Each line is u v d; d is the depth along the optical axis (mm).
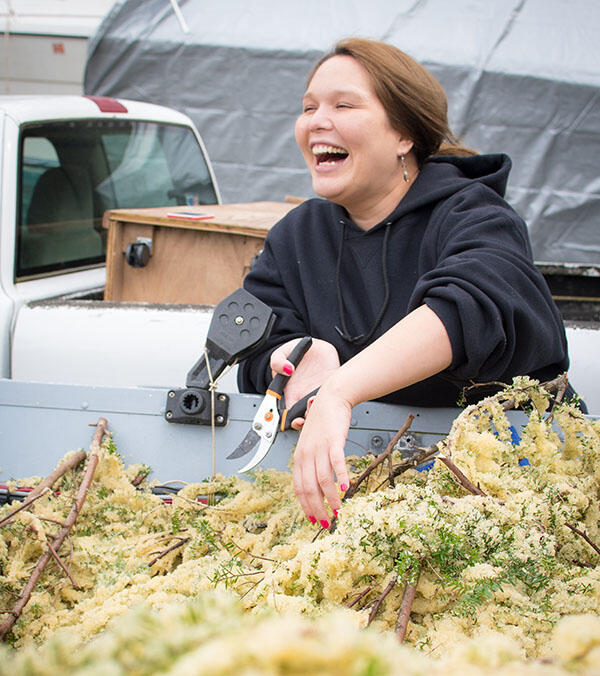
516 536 1201
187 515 1598
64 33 6926
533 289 1709
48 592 1406
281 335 2098
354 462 1688
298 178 6934
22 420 1873
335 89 1987
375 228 2068
